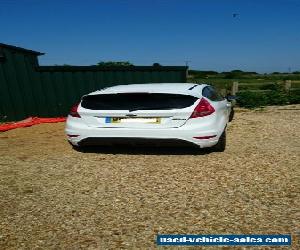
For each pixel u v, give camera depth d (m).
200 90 6.02
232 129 8.66
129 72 10.88
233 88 16.02
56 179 5.03
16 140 7.76
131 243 3.24
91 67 10.77
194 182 4.71
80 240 3.32
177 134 5.52
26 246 3.25
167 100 5.59
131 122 5.68
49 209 4.00
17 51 10.44
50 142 7.48
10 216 3.86
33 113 10.88
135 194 4.36
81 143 6.06
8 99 10.64
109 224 3.61
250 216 3.69
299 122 9.65
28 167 5.66
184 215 3.75
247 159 5.76
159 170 5.27
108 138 5.79
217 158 5.84
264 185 4.56
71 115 6.11
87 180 4.93
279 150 6.37
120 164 5.64
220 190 4.41
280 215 3.70
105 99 5.89
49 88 10.83
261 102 14.88
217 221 3.60
